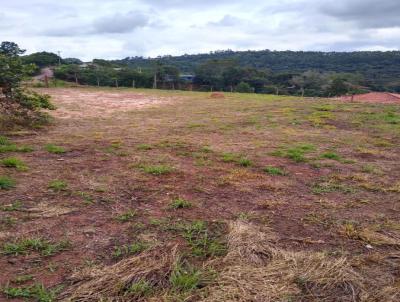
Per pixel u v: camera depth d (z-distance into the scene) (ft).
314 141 28.19
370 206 14.57
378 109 48.08
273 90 149.89
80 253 10.05
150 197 14.56
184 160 20.79
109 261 9.70
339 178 18.24
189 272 9.18
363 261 10.14
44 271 9.15
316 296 8.53
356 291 8.74
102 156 21.01
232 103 62.85
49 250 10.06
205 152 23.00
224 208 13.73
